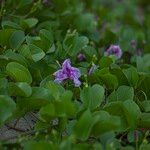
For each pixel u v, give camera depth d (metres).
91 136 0.92
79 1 2.01
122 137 1.00
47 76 1.08
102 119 0.89
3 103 0.87
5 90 0.94
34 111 1.04
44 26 1.37
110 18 1.88
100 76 1.07
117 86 1.08
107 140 0.89
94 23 1.57
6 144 0.90
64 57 1.19
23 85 0.92
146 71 1.23
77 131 0.85
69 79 1.04
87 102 0.97
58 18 1.51
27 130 1.00
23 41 1.14
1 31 1.11
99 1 2.21
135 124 0.96
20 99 0.93
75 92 1.06
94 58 1.20
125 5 2.36
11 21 1.33
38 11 1.42
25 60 1.07
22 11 1.40
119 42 1.51
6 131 1.00
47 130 0.93
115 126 0.85
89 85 1.10
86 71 1.14
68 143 0.78
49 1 1.52
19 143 0.91
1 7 1.37
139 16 2.50
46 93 0.94
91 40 1.49
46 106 0.87
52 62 1.16
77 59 1.31
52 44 1.14
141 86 1.11
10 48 1.14
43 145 0.79
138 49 1.62
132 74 1.09
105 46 1.49
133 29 1.88
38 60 1.05
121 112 0.96
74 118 0.96
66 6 1.53
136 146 0.95
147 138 1.02
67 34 1.27
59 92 0.96
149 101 1.04
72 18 1.51
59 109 0.88
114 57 1.21
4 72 1.03
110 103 0.96
